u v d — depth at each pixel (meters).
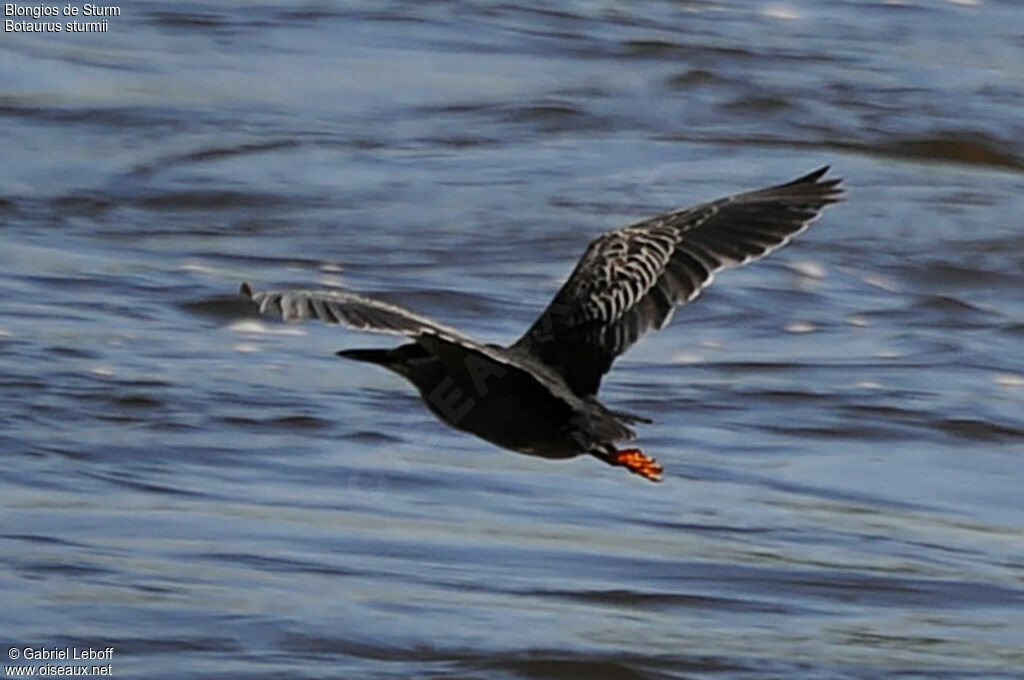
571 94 25.03
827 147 23.92
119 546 13.80
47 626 12.57
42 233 20.73
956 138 24.25
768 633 13.16
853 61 26.95
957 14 29.59
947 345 18.83
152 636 12.49
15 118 23.69
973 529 15.19
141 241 20.67
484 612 13.10
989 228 21.62
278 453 15.62
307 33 26.89
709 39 27.34
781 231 7.50
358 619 12.87
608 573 13.84
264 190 22.00
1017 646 13.21
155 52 25.98
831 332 19.05
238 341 18.06
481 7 28.09
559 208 21.78
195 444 15.70
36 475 14.99
